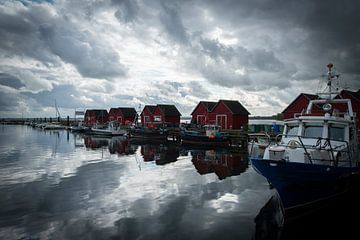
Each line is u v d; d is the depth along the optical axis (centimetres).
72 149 2852
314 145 994
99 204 1043
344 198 1013
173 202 1070
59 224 852
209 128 3459
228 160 2134
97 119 7512
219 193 1195
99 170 1706
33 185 1325
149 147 3097
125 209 989
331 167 865
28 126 10581
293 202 907
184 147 3088
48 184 1345
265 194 1180
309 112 1250
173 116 5253
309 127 1088
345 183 912
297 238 783
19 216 916
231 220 892
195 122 4488
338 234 816
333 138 1037
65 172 1639
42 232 793
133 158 2233
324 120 1058
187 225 848
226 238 764
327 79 1220
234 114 3925
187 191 1229
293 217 919
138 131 4312
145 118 5612
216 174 1592
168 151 2720
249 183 1373
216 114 4144
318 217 961
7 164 1909
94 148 2964
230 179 1462
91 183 1369
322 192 920
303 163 857
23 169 1725
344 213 1009
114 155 2408
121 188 1275
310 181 881
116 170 1708
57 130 7306
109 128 5166
